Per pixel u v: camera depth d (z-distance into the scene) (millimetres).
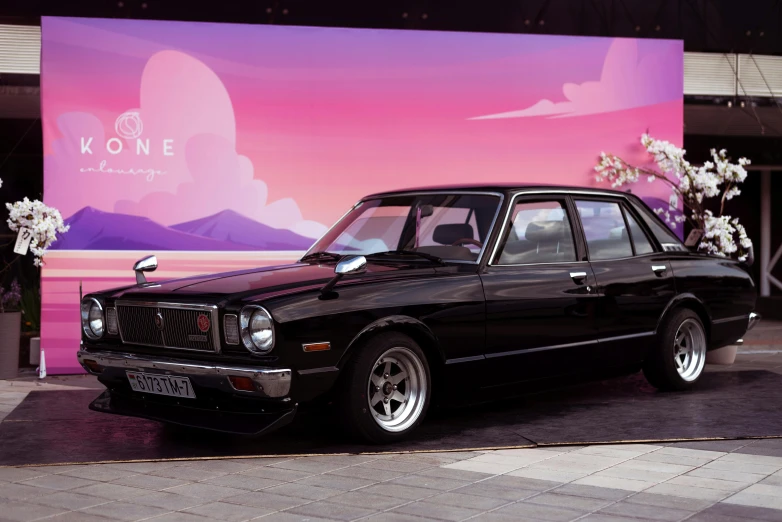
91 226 7645
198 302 4719
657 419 5598
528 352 5516
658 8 9633
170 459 4664
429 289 5082
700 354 6719
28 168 9281
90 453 4836
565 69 8375
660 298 6340
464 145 8211
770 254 13508
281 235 7945
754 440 5020
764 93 9938
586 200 6141
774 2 9898
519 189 5750
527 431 5289
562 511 3666
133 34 7684
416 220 5836
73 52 7602
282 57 7898
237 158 7859
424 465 4484
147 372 4941
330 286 4742
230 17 8969
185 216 7793
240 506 3787
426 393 5098
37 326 8734
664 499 3836
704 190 8305
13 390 6941
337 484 4129
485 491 3980
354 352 4809
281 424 4566
